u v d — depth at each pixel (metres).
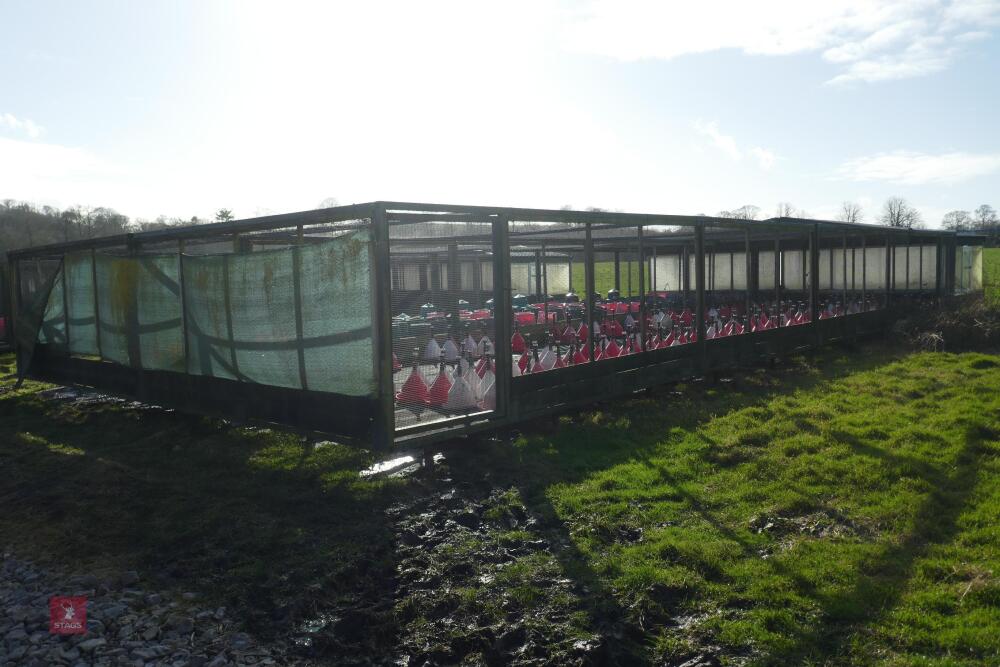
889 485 6.48
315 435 7.40
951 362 13.05
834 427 8.42
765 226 12.78
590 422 9.09
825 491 6.41
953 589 4.54
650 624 4.41
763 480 6.81
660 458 7.60
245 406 8.24
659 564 5.12
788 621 4.28
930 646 3.99
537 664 4.03
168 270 9.08
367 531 5.92
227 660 4.14
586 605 4.64
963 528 5.50
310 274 7.19
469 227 10.99
